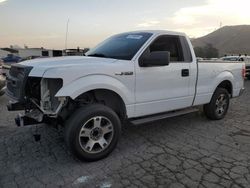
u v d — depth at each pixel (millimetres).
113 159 4043
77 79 3750
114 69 4090
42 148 4438
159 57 4207
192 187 3270
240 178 3484
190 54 5293
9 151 4320
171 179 3455
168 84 4848
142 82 4441
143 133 5230
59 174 3586
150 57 4281
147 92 4551
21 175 3566
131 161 3973
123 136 5059
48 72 3631
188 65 5184
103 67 3986
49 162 3936
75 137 3711
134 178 3482
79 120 3709
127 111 4344
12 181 3414
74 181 3410
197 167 3783
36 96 4008
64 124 3902
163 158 4078
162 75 4715
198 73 5391
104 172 3635
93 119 3832
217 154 4238
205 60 5719
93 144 3885
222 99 6152
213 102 5926
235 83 6461
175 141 4809
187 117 6395
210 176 3531
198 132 5320
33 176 3539
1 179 3459
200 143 4719
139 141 4797
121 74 4160
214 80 5820
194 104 5480
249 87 12719
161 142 4758
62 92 3609
